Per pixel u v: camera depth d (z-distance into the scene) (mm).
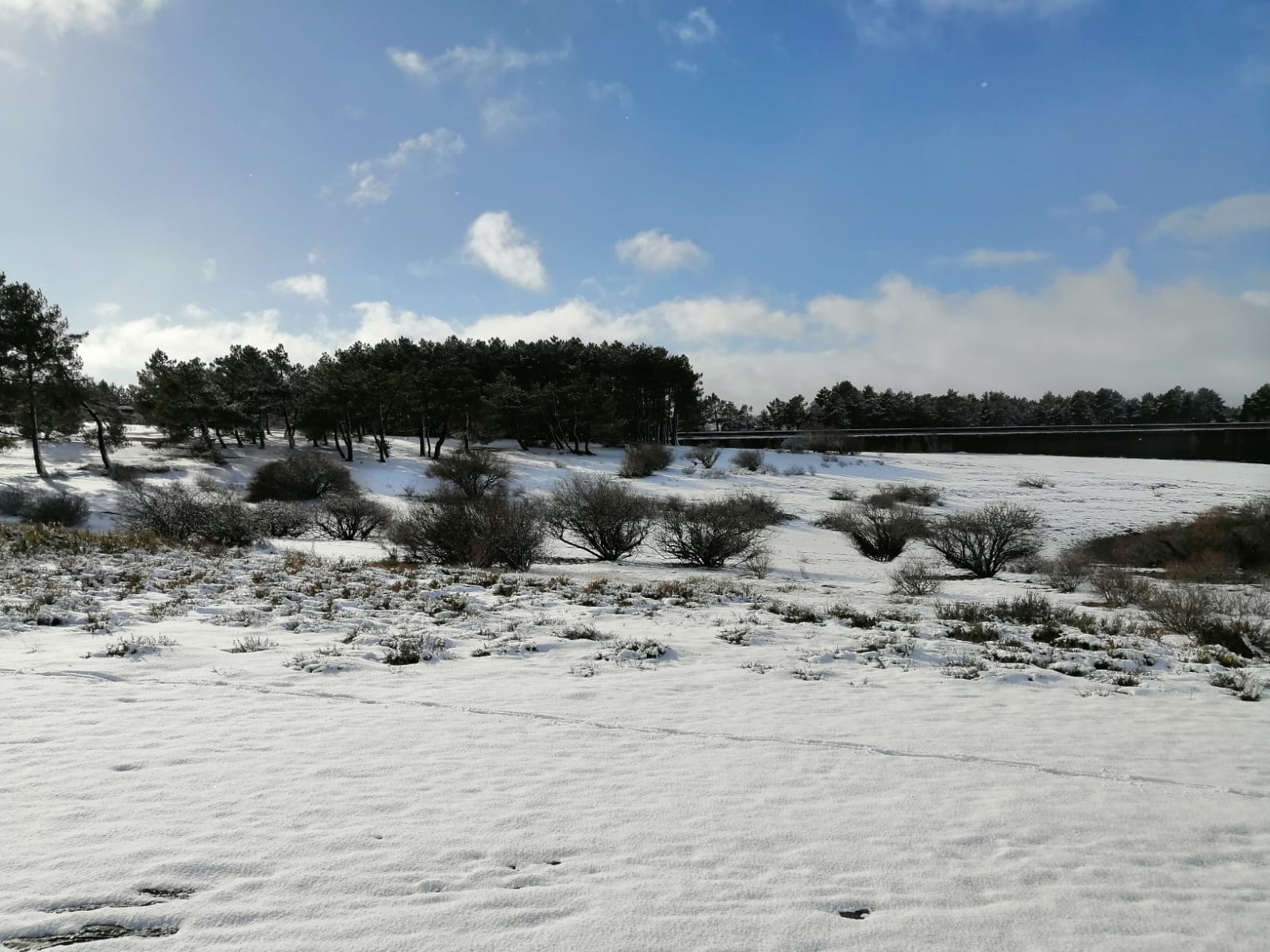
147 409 56344
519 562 18969
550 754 4719
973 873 3307
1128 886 3252
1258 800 4379
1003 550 23656
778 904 2965
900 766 4762
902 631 10242
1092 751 5234
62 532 17250
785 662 8031
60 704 5332
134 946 2541
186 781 4012
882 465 62531
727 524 21891
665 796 4102
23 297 41375
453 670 7086
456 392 59312
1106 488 50688
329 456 55969
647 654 8086
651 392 78625
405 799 3893
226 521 21469
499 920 2768
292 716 5312
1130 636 10672
